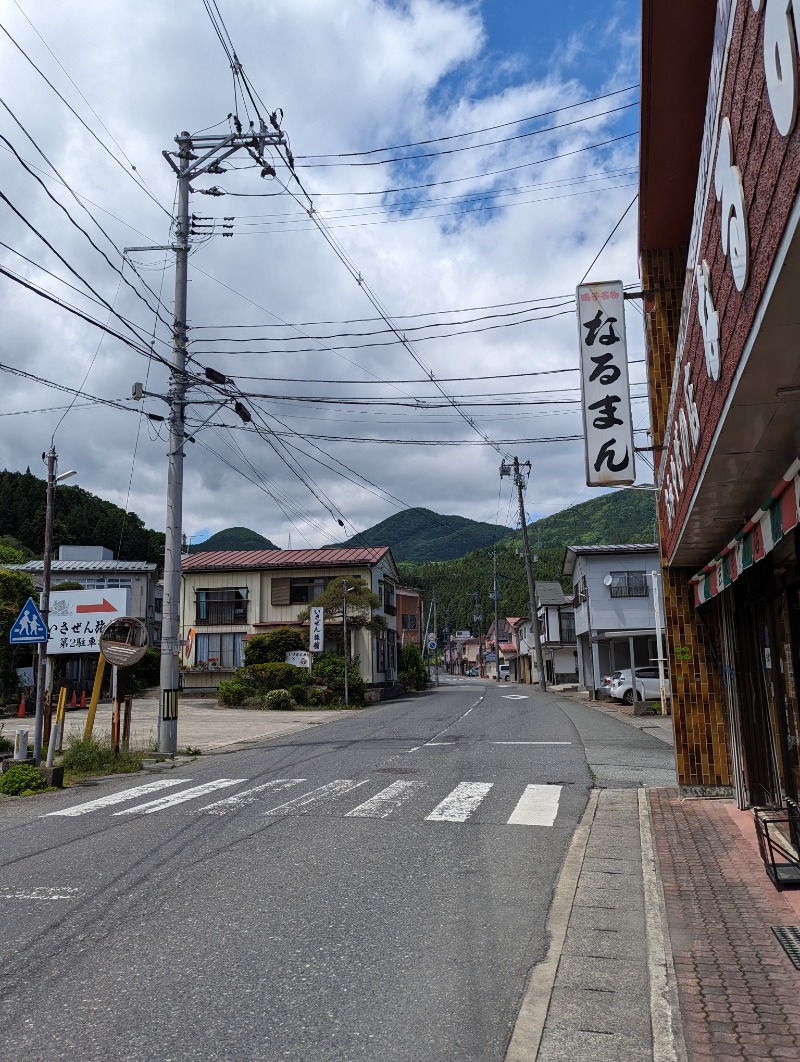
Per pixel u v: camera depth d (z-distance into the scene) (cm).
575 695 3688
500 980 425
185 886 596
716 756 926
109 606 1423
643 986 418
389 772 1139
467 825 798
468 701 3088
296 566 3866
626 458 923
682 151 789
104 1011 386
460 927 509
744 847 684
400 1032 364
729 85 331
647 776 1113
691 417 525
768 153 272
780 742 746
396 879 613
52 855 709
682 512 664
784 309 291
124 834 784
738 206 320
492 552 7306
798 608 672
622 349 940
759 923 495
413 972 435
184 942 480
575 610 3959
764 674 812
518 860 671
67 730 2111
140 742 1727
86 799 1026
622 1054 344
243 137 1522
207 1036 360
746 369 346
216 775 1191
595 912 541
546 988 414
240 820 828
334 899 563
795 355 333
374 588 3909
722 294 377
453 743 1505
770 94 261
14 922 522
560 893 580
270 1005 393
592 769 1170
